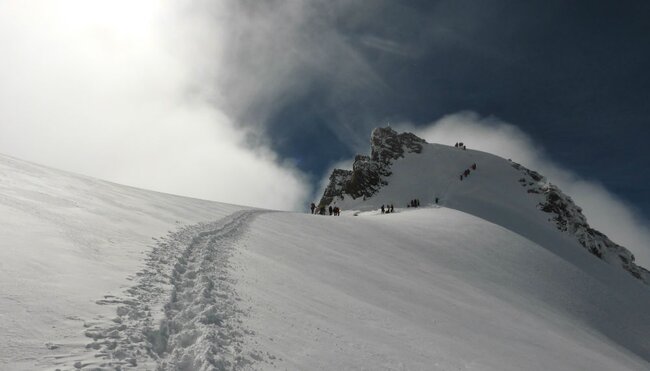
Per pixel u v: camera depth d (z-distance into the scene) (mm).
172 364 5422
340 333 9352
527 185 100000
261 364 6230
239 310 8477
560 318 28219
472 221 53281
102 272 8133
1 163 17531
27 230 9219
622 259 82625
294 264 16641
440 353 10734
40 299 5992
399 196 95000
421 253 33812
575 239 81312
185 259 11539
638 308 39656
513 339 16875
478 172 105562
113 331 5660
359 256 25078
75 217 12125
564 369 14547
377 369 7867
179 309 7531
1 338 4648
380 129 126375
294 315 9477
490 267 35781
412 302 17094
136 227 13711
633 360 24141
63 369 4391
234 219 25281
